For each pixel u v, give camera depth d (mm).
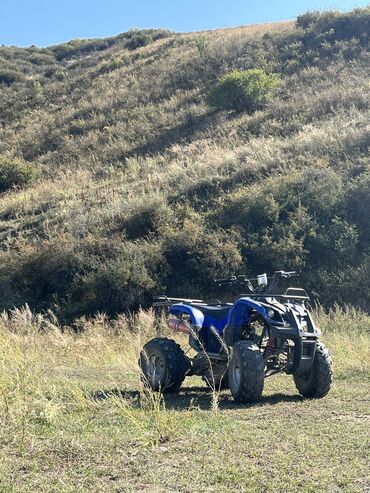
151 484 4289
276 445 5141
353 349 11281
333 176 21094
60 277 20031
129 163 30875
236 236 19719
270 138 27969
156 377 8195
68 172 32250
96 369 10211
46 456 4926
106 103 43125
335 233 19031
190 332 8055
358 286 17500
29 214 26188
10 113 48906
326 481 4281
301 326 7359
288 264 18562
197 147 30094
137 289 18656
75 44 73250
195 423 5926
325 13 45656
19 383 6629
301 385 7793
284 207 20562
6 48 71375
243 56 43875
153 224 21406
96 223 22344
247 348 7211
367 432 5566
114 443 5254
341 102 30688
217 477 4375
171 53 50500
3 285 20281
